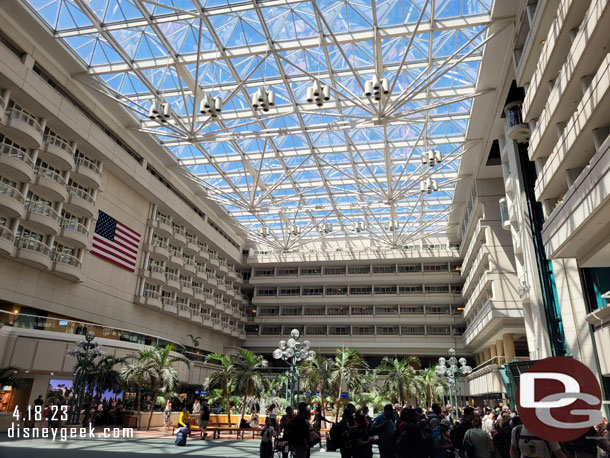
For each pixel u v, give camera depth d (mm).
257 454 15945
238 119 36344
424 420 8156
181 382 38719
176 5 26406
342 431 9617
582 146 15180
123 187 39406
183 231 48812
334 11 26531
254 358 29031
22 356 25844
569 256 17484
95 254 35500
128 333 31984
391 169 42719
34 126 29062
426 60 29797
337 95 33281
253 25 27406
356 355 30859
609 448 7027
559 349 24812
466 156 39688
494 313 36719
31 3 26188
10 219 28062
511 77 27547
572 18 15180
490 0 24812
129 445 17344
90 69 31062
